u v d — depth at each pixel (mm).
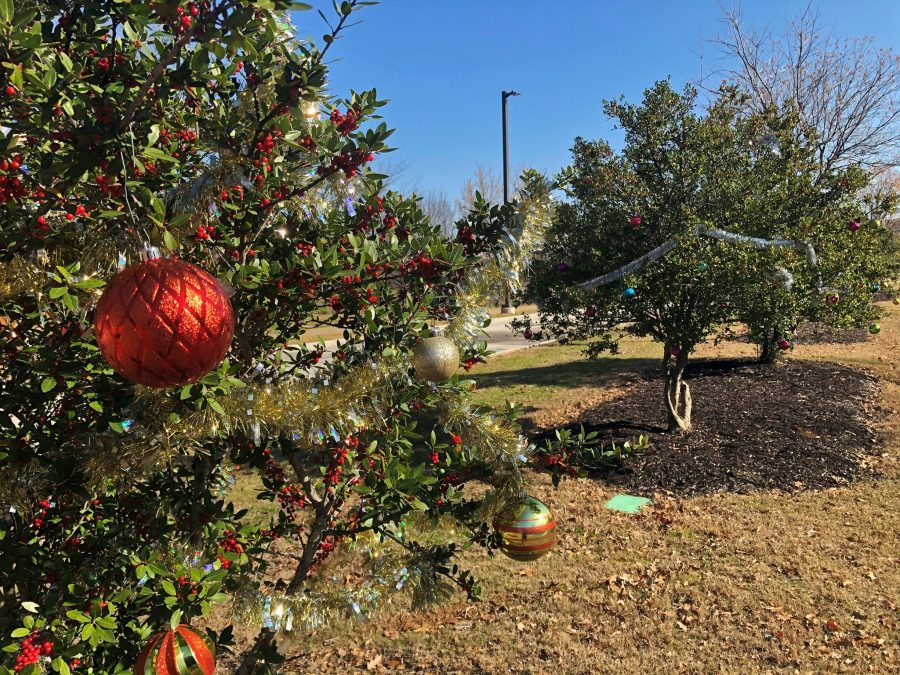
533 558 2529
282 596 2090
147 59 1567
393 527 2541
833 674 3500
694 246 6074
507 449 2201
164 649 1572
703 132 6402
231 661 3660
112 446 1595
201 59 1284
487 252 2188
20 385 1678
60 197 1448
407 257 1996
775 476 6406
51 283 1528
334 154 1731
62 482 1659
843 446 7148
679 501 5945
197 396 1515
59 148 1470
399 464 2070
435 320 2273
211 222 1830
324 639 3943
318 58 1521
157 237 1364
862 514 5496
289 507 2678
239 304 1896
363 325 2104
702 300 6492
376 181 2090
